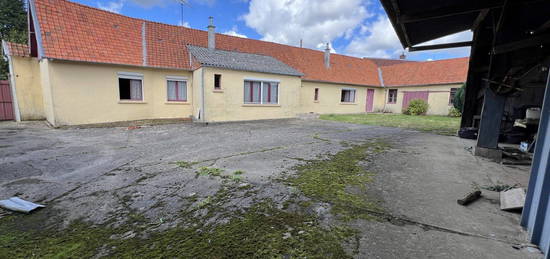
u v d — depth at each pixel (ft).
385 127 36.63
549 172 6.71
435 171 14.26
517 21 15.10
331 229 7.92
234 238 7.42
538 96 26.91
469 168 14.92
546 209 6.75
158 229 7.97
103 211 9.21
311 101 61.05
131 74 35.88
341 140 24.57
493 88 17.33
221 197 10.36
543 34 13.94
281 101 45.47
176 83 40.14
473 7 15.12
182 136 26.23
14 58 34.71
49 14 32.04
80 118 32.35
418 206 9.61
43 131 28.37
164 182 12.16
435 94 62.44
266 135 27.37
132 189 11.28
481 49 26.84
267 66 44.34
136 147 20.51
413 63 73.77
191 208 9.40
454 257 6.53
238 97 39.86
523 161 16.05
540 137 7.45
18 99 35.47
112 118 34.91
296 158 17.03
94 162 15.87
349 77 67.97
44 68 32.42
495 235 7.59
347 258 6.51
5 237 7.55
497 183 12.28
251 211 9.14
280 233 7.70
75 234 7.73
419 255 6.63
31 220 8.57
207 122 36.88
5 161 15.99
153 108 38.60
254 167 14.76
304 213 8.99
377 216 8.78
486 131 17.76
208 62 36.70
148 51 38.32
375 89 72.69
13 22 83.87
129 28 39.81
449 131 32.53
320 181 12.33
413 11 16.30
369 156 17.78
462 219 8.59
